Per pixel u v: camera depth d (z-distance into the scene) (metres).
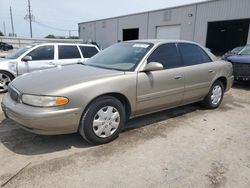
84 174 2.63
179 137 3.66
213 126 4.17
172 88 4.06
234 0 17.34
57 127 2.90
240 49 9.57
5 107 3.17
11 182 2.46
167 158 3.02
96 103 3.15
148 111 3.90
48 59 6.77
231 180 2.61
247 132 3.95
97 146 3.28
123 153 3.11
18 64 6.40
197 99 4.80
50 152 3.09
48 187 2.40
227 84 5.35
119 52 4.17
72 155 3.03
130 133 3.75
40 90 2.91
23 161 2.86
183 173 2.71
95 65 4.02
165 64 4.00
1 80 6.33
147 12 25.83
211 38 27.02
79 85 3.01
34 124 2.81
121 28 30.36
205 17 19.77
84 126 3.12
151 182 2.53
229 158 3.07
